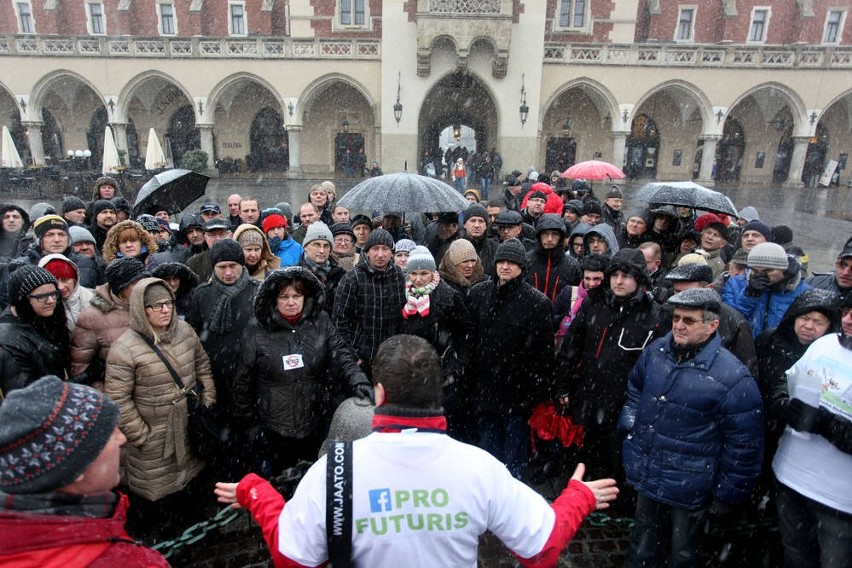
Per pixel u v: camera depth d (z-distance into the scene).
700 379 2.71
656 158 29.83
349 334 4.05
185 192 7.19
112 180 7.06
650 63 25.58
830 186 28.38
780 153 29.73
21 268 3.02
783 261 3.59
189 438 3.35
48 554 1.21
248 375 3.35
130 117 29.39
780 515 2.80
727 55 25.44
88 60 25.75
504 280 3.73
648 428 2.87
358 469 1.44
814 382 2.59
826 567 2.57
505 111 25.67
